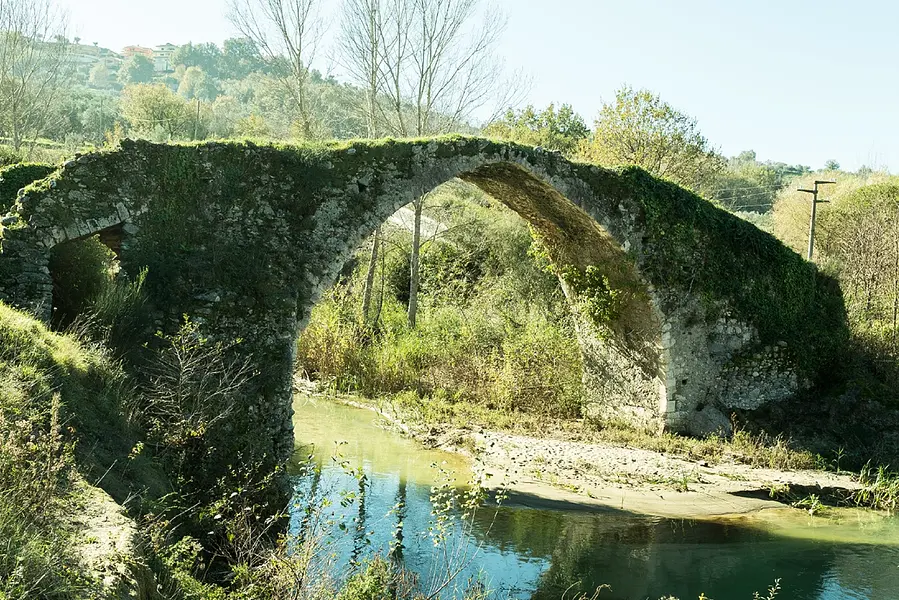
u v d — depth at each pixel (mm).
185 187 11406
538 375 18984
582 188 15430
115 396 8516
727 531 11281
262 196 11953
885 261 21125
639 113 27828
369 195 12859
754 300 17328
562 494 12383
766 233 17938
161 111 44062
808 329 17812
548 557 9781
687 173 28047
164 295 10945
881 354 17750
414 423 16734
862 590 9242
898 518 12414
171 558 5770
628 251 15945
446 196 31734
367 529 9867
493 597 8281
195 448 9055
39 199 10312
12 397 6422
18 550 4094
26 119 30500
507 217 27125
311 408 18500
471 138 14000
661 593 8891
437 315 23906
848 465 15055
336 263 12492
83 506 5504
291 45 24172
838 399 16656
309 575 6555
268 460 10273
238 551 6902
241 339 10961
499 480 12852
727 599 8797
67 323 10539
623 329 17219
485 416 17672
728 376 16984
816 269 18734
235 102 66938
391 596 6707
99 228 10711
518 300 24562
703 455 14984
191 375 9656
